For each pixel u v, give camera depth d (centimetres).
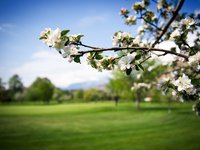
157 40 416
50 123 2945
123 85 4338
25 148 1566
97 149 1470
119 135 1934
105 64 286
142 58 300
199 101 355
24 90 14738
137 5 427
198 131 1944
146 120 3016
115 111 4762
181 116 3253
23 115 4262
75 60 262
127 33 307
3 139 1878
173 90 335
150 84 789
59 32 251
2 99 12244
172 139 1666
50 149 1518
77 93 13412
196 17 449
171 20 412
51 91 10706
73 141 1753
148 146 1488
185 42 323
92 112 4691
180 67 446
